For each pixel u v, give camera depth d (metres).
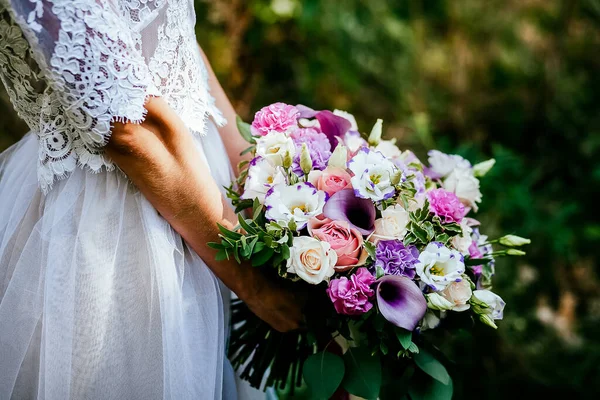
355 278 0.98
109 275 0.98
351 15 2.82
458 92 3.03
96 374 0.98
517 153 2.96
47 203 1.01
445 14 3.07
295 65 2.68
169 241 1.02
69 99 0.86
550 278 2.31
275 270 1.08
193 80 1.06
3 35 0.91
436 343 2.11
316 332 1.07
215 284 1.10
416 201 1.06
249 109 2.61
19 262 1.01
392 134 2.86
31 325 1.01
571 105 2.99
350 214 1.03
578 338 2.19
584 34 3.08
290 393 1.23
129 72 0.88
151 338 1.00
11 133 2.06
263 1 2.46
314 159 1.06
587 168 2.81
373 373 1.05
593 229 2.46
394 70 2.95
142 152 0.92
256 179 1.03
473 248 1.13
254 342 1.21
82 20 0.84
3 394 1.02
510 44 3.09
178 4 1.00
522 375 2.09
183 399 1.00
